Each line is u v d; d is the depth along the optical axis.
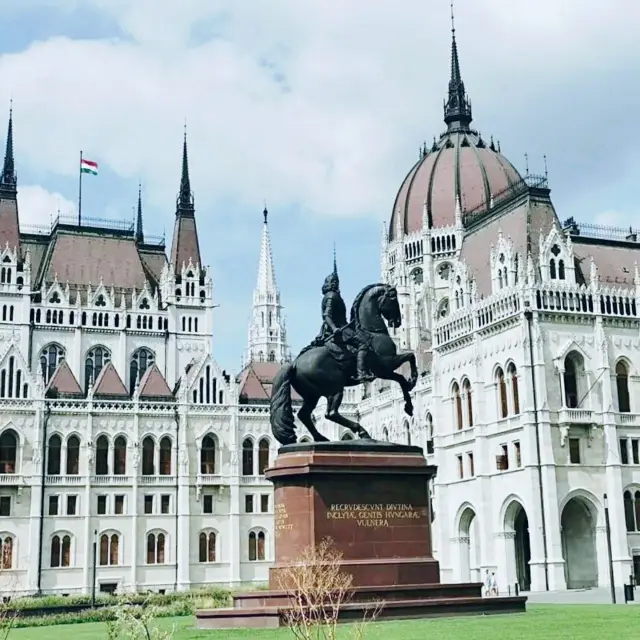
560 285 89.88
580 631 30.11
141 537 114.12
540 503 84.12
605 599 66.69
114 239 135.88
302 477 36.59
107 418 116.06
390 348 38.59
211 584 115.38
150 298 132.00
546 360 87.62
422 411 109.94
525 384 86.69
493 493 91.12
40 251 134.25
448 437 99.31
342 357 38.66
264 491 120.56
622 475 87.12
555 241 92.12
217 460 119.62
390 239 145.50
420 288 135.25
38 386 113.19
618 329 91.31
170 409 118.94
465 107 147.75
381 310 39.06
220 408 120.56
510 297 90.38
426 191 140.00
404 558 36.81
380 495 37.06
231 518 117.88
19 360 114.00
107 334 128.38
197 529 116.50
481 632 29.91
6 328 123.00
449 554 97.38
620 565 84.12
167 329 131.88
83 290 129.62
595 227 104.75
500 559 89.06
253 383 126.62
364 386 129.25
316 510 36.19
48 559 109.75
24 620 52.16
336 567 33.31
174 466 117.69
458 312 98.81
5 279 124.50
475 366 94.31
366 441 37.84
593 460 86.75
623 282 95.88
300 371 38.94
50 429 113.25
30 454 111.50
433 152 145.12
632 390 90.81
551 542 82.88
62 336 126.19
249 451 121.62
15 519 109.06
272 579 37.09
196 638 31.17
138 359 130.25
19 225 130.50
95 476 113.50
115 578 111.88
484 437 92.50
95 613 54.31
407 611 35.25
